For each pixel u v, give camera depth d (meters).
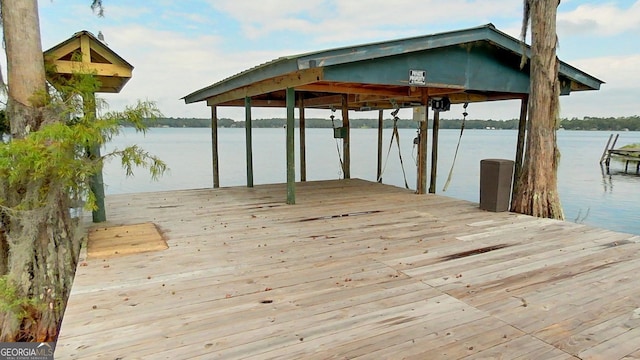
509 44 5.70
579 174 19.77
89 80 3.74
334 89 6.17
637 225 9.23
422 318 2.28
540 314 2.34
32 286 3.49
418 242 3.87
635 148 25.58
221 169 16.02
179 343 1.98
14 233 3.60
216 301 2.49
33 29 3.49
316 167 16.66
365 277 2.93
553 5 5.01
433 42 5.12
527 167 5.26
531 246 3.76
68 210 3.71
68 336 2.03
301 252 3.53
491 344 2.00
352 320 2.24
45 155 3.20
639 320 2.28
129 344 1.96
